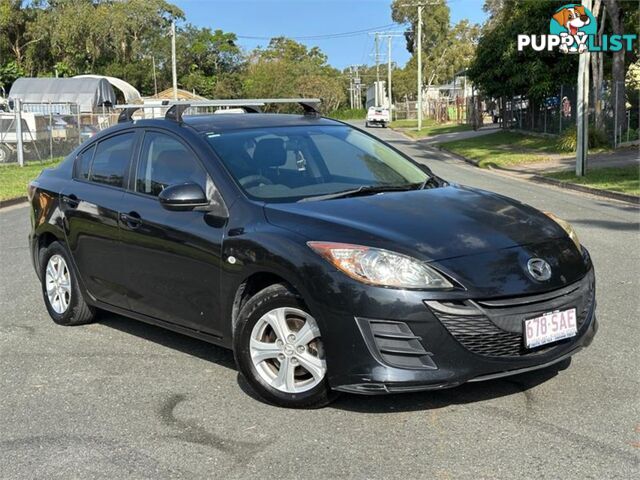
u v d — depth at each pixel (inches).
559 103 1208.2
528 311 156.6
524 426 155.9
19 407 175.9
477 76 1353.3
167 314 200.8
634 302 252.8
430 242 160.1
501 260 158.7
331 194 189.5
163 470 142.0
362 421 160.9
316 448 149.0
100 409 173.3
